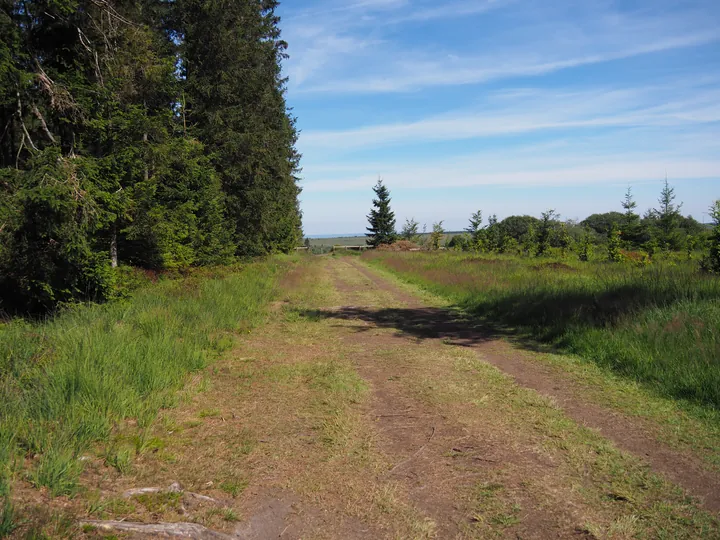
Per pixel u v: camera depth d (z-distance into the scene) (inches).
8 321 349.4
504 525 132.7
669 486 151.9
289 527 132.0
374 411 222.1
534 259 1038.4
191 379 260.1
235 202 946.1
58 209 350.3
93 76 513.3
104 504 127.8
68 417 172.4
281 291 659.4
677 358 257.9
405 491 151.3
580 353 316.5
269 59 999.0
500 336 389.1
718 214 476.1
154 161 557.6
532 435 193.2
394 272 1035.9
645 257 786.2
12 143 473.7
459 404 229.9
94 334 267.9
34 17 450.6
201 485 150.7
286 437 191.2
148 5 794.2
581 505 142.0
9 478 127.6
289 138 1280.8
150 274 592.7
